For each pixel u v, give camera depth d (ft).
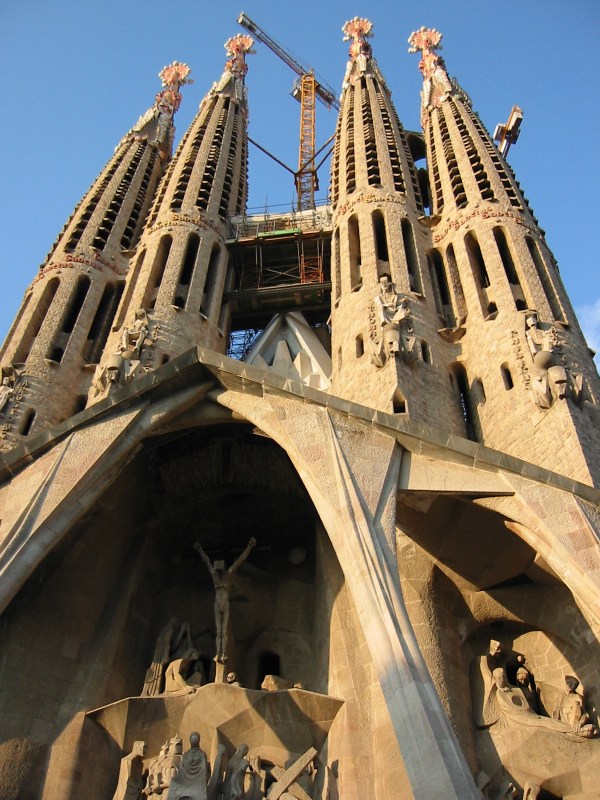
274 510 83.35
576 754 58.75
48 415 107.04
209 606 79.20
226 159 168.55
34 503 66.90
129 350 105.29
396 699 47.03
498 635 67.87
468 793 42.39
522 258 114.62
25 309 125.39
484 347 103.65
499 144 185.98
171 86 205.05
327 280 148.87
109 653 72.69
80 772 65.05
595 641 62.54
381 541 57.26
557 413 84.89
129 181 161.17
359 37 206.08
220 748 64.18
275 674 75.97
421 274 119.96
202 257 136.15
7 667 68.80
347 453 64.44
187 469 81.20
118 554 79.00
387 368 98.32
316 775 63.98
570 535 57.06
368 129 161.68
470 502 62.75
